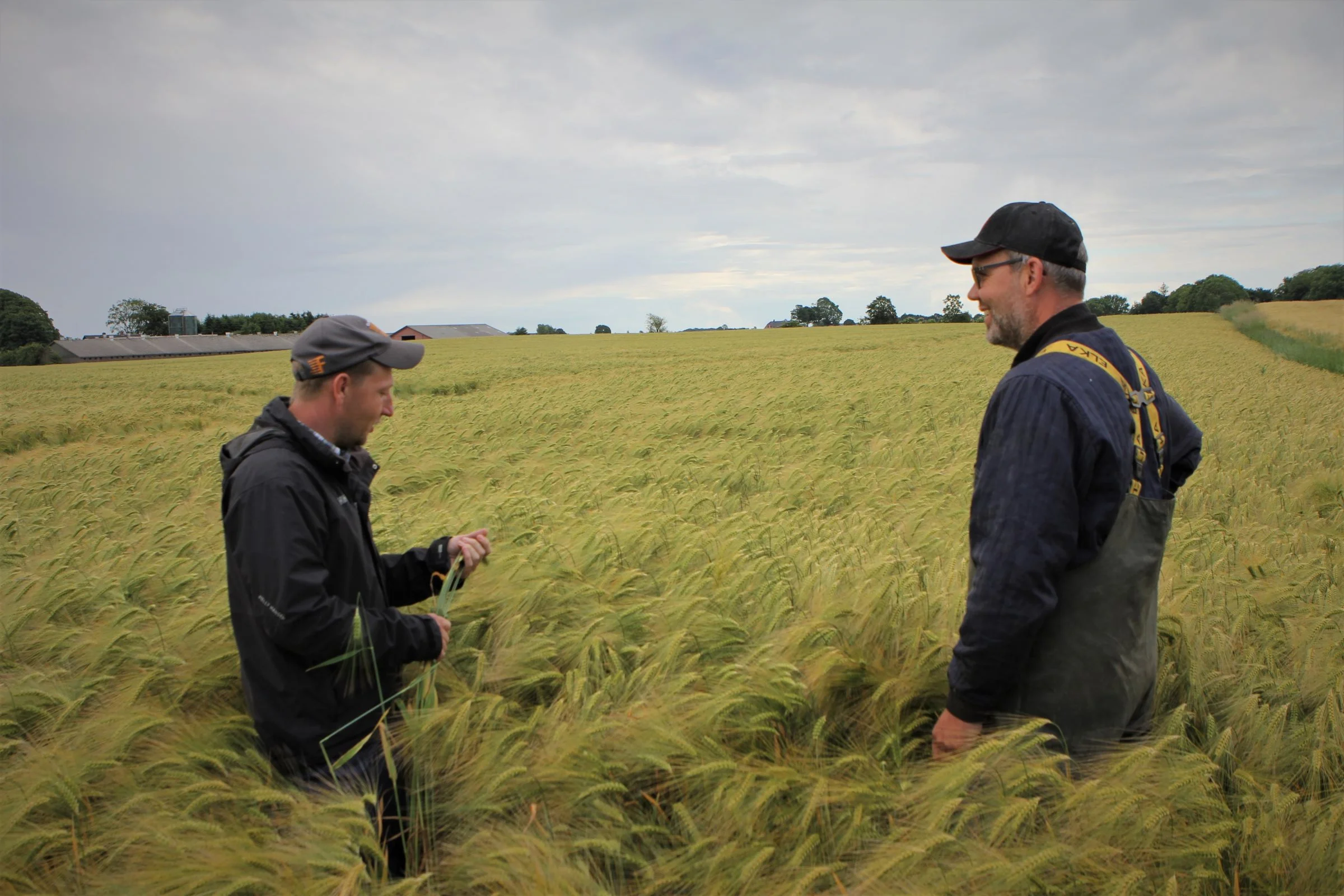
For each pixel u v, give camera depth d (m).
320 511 1.93
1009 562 1.61
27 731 2.11
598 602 2.70
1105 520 1.67
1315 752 1.88
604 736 1.91
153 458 9.62
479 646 2.50
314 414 2.04
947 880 1.47
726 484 6.08
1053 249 1.83
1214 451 7.35
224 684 2.37
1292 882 1.66
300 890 1.51
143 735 2.03
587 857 1.68
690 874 1.65
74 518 5.38
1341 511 4.67
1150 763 1.70
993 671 1.67
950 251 2.04
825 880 1.58
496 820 1.79
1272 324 44.34
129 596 3.16
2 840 1.69
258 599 1.82
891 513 4.52
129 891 1.58
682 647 2.32
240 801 1.79
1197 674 2.31
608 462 7.81
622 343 55.12
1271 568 3.30
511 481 6.82
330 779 1.87
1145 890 1.54
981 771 1.67
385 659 1.94
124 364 53.72
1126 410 1.71
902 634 2.33
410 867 1.74
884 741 1.94
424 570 2.45
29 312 91.00
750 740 1.98
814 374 21.59
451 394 23.11
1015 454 1.65
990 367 22.00
